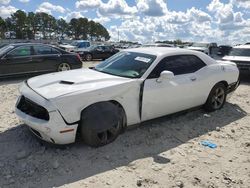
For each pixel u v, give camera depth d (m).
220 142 5.08
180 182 3.75
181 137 5.20
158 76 5.23
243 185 3.77
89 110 4.39
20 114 4.62
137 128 5.42
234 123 6.05
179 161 4.33
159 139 5.05
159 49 5.95
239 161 4.40
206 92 6.21
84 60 24.83
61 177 3.81
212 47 24.55
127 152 4.53
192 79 5.80
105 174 3.91
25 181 3.71
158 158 4.39
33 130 4.60
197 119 6.12
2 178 3.75
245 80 12.13
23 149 4.52
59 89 4.43
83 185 3.65
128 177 3.86
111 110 4.54
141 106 5.03
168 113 5.60
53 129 4.15
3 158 4.24
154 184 3.72
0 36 85.19
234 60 11.82
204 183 3.78
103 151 4.51
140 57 5.55
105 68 5.62
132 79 4.99
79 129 4.45
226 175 3.99
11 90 9.05
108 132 4.65
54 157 4.29
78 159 4.25
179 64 5.74
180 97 5.62
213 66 6.39
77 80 4.77
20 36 92.25
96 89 4.47
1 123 5.62
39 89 4.54
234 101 7.87
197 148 4.80
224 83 6.66
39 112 4.32
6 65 10.69
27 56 11.15
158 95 5.20
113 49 26.06
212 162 4.34
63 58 12.06
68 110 4.20
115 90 4.66
